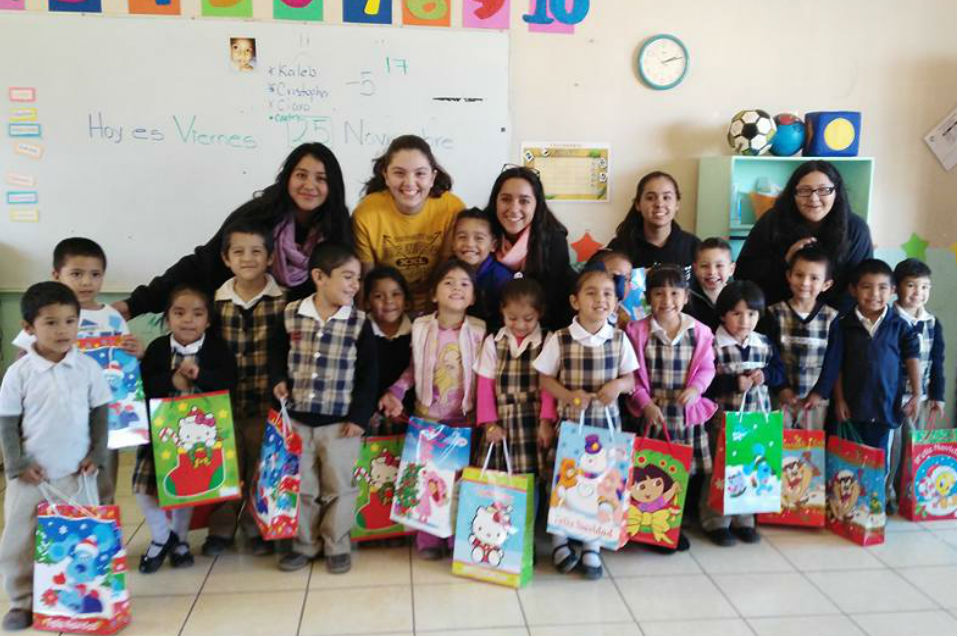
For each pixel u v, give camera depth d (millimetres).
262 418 2295
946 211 3508
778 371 2416
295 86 3051
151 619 1918
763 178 3285
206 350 2164
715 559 2291
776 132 3129
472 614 1956
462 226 2277
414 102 3123
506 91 3162
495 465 2217
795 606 2010
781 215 2662
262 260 2172
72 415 1854
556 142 3217
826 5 3301
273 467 2102
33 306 1777
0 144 2945
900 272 2564
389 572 2189
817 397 2447
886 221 3482
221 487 2117
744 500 2297
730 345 2355
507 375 2205
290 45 3021
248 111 3041
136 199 3047
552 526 2129
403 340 2312
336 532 2172
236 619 1922
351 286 2109
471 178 3195
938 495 2596
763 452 2309
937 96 3424
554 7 3137
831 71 3346
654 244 2766
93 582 1842
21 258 3018
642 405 2258
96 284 2221
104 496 2074
